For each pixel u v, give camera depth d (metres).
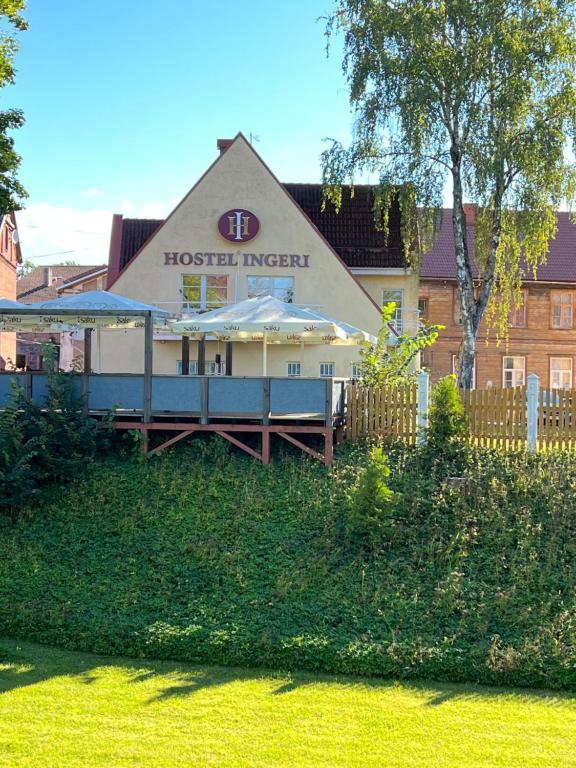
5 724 8.10
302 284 28.38
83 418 15.40
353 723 8.36
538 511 13.27
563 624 10.45
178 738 7.89
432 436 15.54
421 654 9.83
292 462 15.36
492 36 23.22
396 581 11.62
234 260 28.36
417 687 9.42
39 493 14.26
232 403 15.53
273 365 28.22
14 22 19.08
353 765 7.41
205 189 28.42
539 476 14.20
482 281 26.41
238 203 28.42
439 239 38.66
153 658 10.16
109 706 8.64
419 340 18.47
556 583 11.41
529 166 23.47
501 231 25.25
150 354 15.79
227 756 7.53
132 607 11.11
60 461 14.52
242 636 10.28
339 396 16.19
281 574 11.91
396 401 16.23
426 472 14.76
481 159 23.50
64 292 47.16
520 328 37.31
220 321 16.06
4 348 37.97
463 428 15.68
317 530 13.12
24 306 18.22
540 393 15.59
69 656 10.16
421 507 13.41
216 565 12.22
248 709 8.66
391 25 23.89
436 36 24.22
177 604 11.22
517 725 8.41
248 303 17.69
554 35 23.22
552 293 37.50
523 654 9.77
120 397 15.79
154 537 13.09
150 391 15.72
